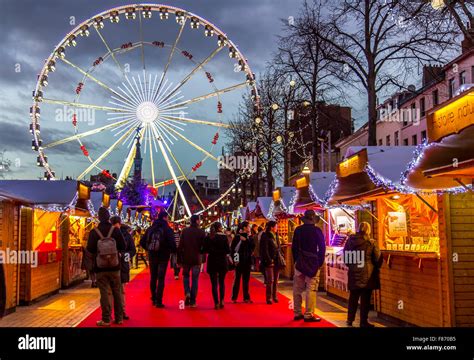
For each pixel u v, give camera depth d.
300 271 11.21
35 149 31.33
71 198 14.79
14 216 13.33
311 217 11.44
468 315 9.10
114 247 10.62
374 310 12.95
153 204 37.75
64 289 18.38
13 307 12.80
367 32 18.12
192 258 13.47
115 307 10.80
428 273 9.83
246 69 33.72
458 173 7.72
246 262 14.74
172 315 12.17
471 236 9.24
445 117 7.45
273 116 32.53
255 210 27.95
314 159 22.61
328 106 24.59
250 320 11.39
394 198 11.80
